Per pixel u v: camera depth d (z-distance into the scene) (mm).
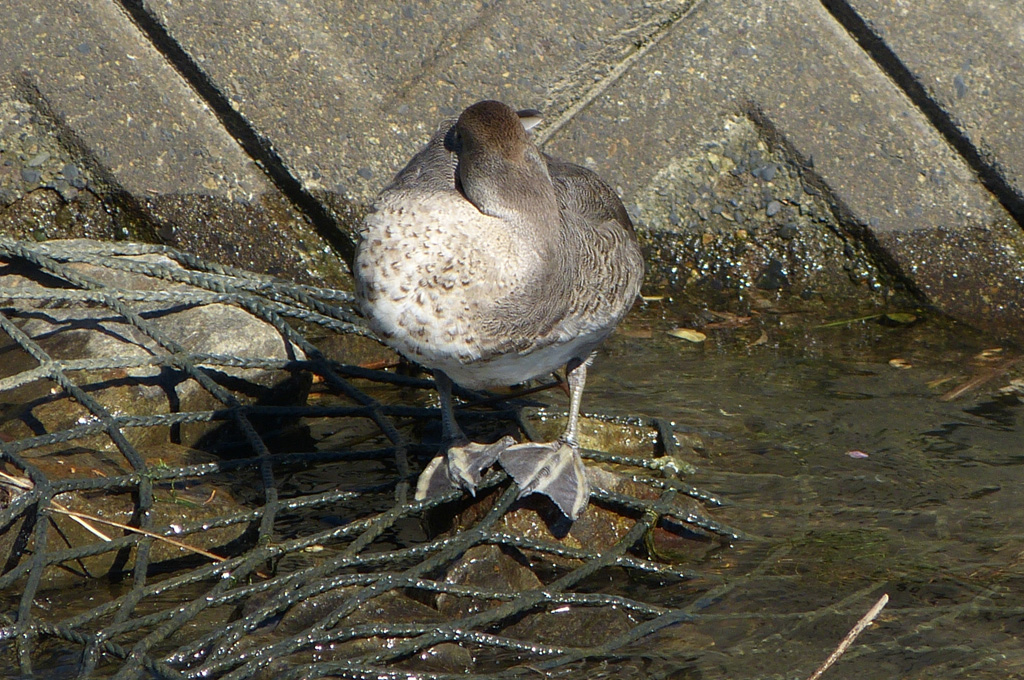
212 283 8648
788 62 10078
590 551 6520
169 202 10148
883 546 6832
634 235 7926
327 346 9133
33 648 5758
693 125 10180
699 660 5797
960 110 9992
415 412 8039
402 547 6855
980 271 10188
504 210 6246
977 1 9922
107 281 8945
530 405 8375
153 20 9734
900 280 10289
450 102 10055
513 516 6801
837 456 7828
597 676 5660
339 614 5781
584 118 10148
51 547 6523
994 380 8883
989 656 5797
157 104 9969
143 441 7730
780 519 7133
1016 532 6941
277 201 10266
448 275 6113
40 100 9867
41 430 7609
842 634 6008
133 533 6562
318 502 6867
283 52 9859
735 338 9695
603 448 7934
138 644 5559
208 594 5941
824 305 10320
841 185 10164
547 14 9969
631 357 9328
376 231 6227
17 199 10102
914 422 8250
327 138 10047
